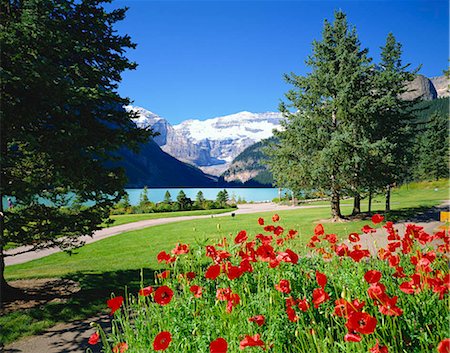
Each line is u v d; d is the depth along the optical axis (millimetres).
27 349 5219
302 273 4703
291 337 3139
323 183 19734
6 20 6895
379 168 18984
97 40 7906
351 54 19359
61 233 7828
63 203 8008
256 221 24094
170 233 19734
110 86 8188
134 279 9250
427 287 3455
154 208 45719
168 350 3115
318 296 3018
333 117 20156
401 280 4055
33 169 7320
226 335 3088
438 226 15938
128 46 8352
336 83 19094
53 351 5078
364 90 20219
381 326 2992
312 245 5988
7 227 7340
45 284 8922
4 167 6691
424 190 54844
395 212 22891
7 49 6031
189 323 3396
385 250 4586
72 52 7344
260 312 3451
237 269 3666
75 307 6961
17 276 9766
